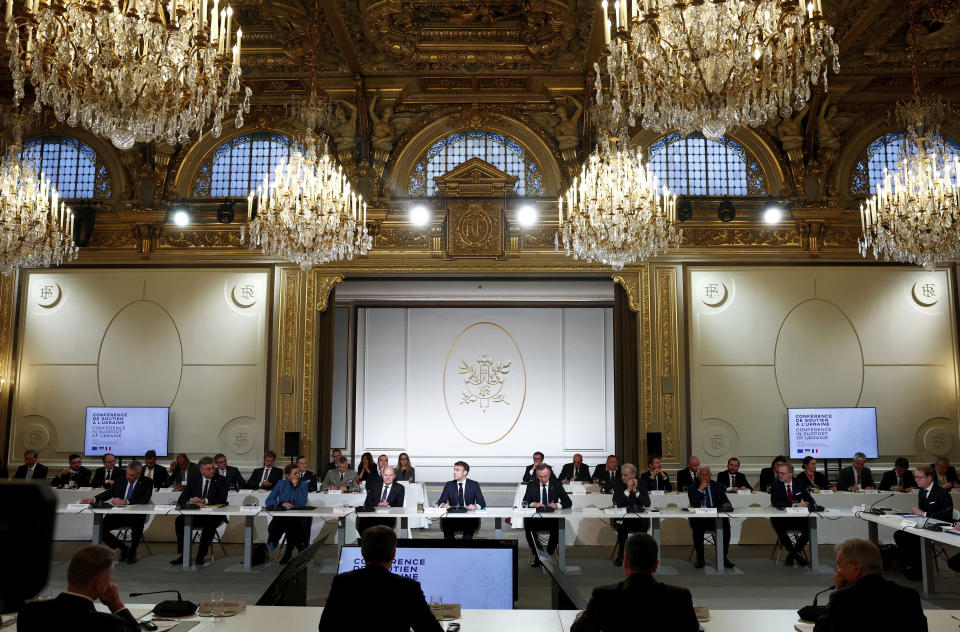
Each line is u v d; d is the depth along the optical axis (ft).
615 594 11.55
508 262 45.11
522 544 38.42
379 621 11.78
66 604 11.40
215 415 44.62
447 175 45.14
